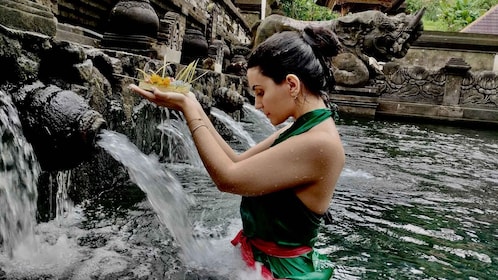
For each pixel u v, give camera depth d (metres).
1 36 1.96
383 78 14.37
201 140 1.48
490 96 13.98
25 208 1.92
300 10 26.70
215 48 8.48
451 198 3.81
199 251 1.91
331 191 1.48
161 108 4.03
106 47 4.61
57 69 2.44
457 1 31.09
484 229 2.90
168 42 5.70
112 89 3.09
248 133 6.48
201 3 12.16
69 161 1.96
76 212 2.37
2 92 1.86
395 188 4.02
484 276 2.08
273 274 1.51
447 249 2.45
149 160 2.73
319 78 1.49
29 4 2.51
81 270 1.68
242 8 21.95
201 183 3.38
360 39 13.27
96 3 7.21
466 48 16.16
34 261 1.75
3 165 1.77
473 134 11.21
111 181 2.80
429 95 14.35
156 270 1.69
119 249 1.90
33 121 1.88
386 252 2.33
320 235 2.52
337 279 1.90
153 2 8.23
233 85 8.02
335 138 1.46
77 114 1.87
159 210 2.38
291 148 1.43
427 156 6.57
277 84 1.50
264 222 1.52
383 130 10.23
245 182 1.42
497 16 23.81
